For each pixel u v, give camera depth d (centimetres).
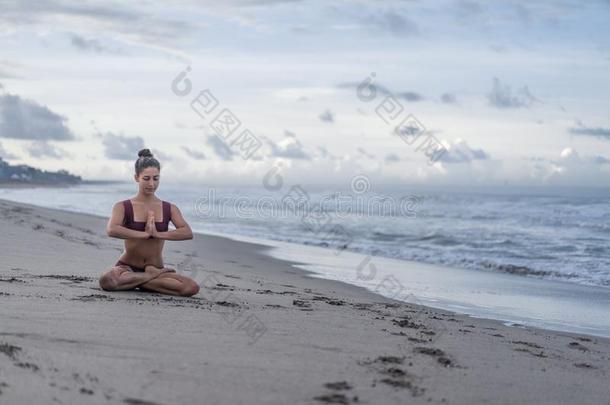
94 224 2175
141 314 519
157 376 355
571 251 1853
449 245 2039
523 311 927
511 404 369
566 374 461
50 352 375
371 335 524
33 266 848
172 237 650
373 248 1938
